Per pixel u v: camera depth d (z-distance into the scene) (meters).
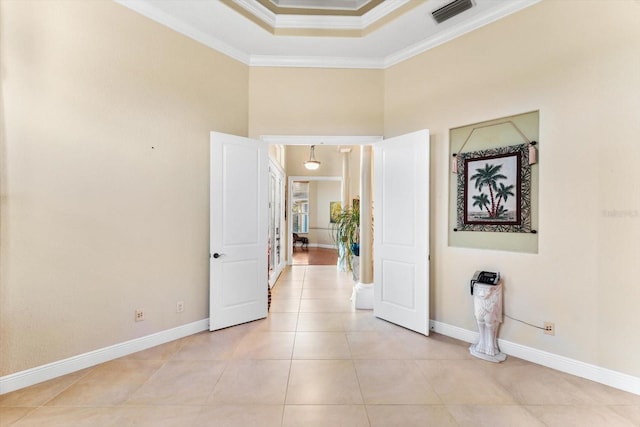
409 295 3.37
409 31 3.17
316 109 3.75
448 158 3.20
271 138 3.73
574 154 2.41
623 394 2.15
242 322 3.53
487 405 2.03
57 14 2.34
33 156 2.25
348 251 6.03
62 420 1.87
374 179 3.77
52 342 2.34
